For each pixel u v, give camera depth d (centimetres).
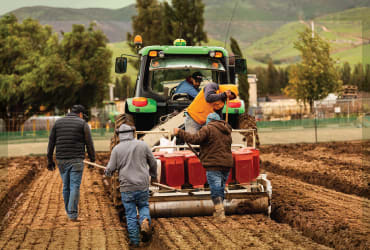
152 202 1307
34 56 7862
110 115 7144
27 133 5262
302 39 8469
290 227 1263
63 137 1409
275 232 1200
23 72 7756
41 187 2109
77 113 1455
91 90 8631
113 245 1122
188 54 1720
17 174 2483
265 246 1074
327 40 8450
